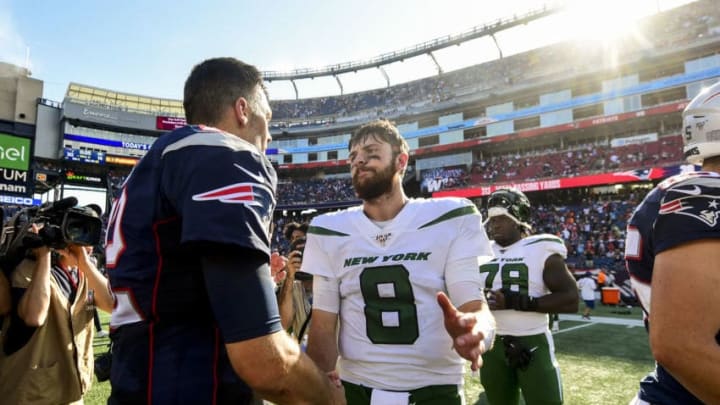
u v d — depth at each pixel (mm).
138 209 1077
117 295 1082
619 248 21531
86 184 34906
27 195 29016
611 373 5598
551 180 27078
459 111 34875
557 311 2682
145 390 983
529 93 31438
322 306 1797
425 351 1615
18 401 2090
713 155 1300
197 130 1149
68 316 2336
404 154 1881
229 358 985
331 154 40688
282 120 45406
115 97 39188
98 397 4645
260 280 972
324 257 1852
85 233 1992
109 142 34656
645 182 26297
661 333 1040
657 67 26906
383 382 1625
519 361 2689
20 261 2119
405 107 39031
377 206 1851
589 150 29188
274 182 1175
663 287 1062
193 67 1342
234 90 1274
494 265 3150
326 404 1073
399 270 1679
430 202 1833
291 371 967
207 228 921
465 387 5164
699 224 1029
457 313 1128
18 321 2119
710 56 25219
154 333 1021
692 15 28516
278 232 35656
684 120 1389
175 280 1022
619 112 27609
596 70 28219
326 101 46031
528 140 31922
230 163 1030
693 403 1188
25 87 31172
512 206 3184
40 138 31531
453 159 34656
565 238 24297
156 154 1141
